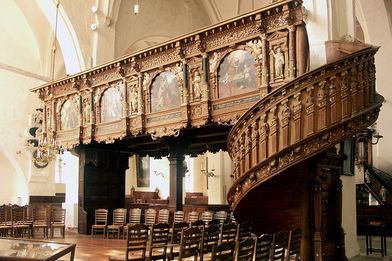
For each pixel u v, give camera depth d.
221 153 21.50
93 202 16.73
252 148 8.91
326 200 9.90
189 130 13.98
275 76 9.83
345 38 10.40
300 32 9.55
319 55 9.89
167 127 12.13
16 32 22.34
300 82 8.25
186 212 18.52
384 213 16.86
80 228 16.30
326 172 9.84
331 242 9.66
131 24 20.42
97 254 10.81
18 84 22.61
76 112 15.42
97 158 16.72
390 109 19.72
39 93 16.94
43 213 15.64
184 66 11.69
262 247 6.53
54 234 16.14
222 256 5.65
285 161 8.27
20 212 15.55
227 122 11.09
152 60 12.76
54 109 16.44
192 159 29.97
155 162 30.30
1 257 5.75
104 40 18.73
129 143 17.12
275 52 9.88
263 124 8.70
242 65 10.61
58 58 23.67
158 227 8.27
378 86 19.70
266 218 9.84
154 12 21.47
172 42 11.81
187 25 23.20
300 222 9.34
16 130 22.34
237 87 10.66
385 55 19.33
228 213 15.01
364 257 11.22
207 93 11.12
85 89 15.05
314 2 10.26
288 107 8.35
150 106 12.86
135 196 30.08
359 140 16.67
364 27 19.86
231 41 10.76
